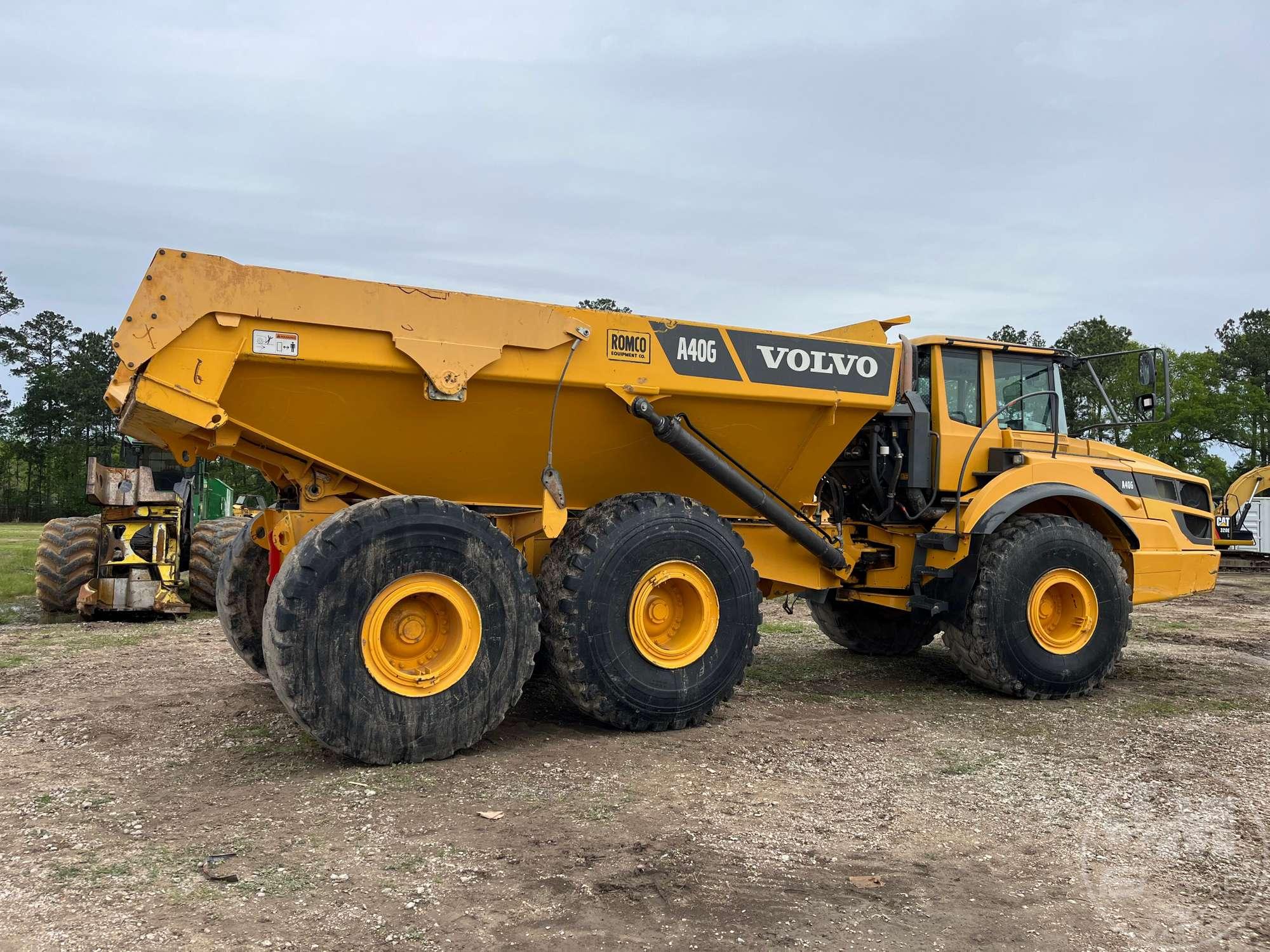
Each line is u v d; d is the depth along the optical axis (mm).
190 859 3500
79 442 73875
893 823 4098
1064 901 3355
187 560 10914
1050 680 6762
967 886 3459
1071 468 7234
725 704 6441
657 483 6238
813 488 6789
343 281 4832
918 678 7605
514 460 5668
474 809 4113
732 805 4254
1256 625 11281
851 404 6301
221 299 4598
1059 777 4828
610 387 5500
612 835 3830
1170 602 14000
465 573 4938
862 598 7438
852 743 5477
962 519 6750
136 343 4457
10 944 2814
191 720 5645
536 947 2885
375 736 4684
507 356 5230
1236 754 5316
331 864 3473
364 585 4664
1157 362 7113
